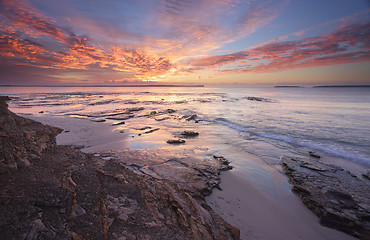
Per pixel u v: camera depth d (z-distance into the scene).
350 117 28.67
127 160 10.38
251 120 27.11
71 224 3.02
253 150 14.10
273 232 5.98
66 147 6.07
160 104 54.03
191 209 5.11
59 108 41.25
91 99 69.75
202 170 9.80
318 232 6.14
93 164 5.54
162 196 5.05
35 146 4.65
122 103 56.41
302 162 11.51
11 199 2.93
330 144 15.73
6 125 4.34
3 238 2.35
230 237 4.93
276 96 86.12
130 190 4.64
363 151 14.06
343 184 8.86
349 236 5.99
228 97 86.25
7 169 3.47
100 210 3.60
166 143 15.59
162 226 3.76
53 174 4.04
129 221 3.62
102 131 19.72
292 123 24.67
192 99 74.31
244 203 7.41
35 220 2.77
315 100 61.31
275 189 8.68
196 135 18.66
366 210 6.85
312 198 7.60
